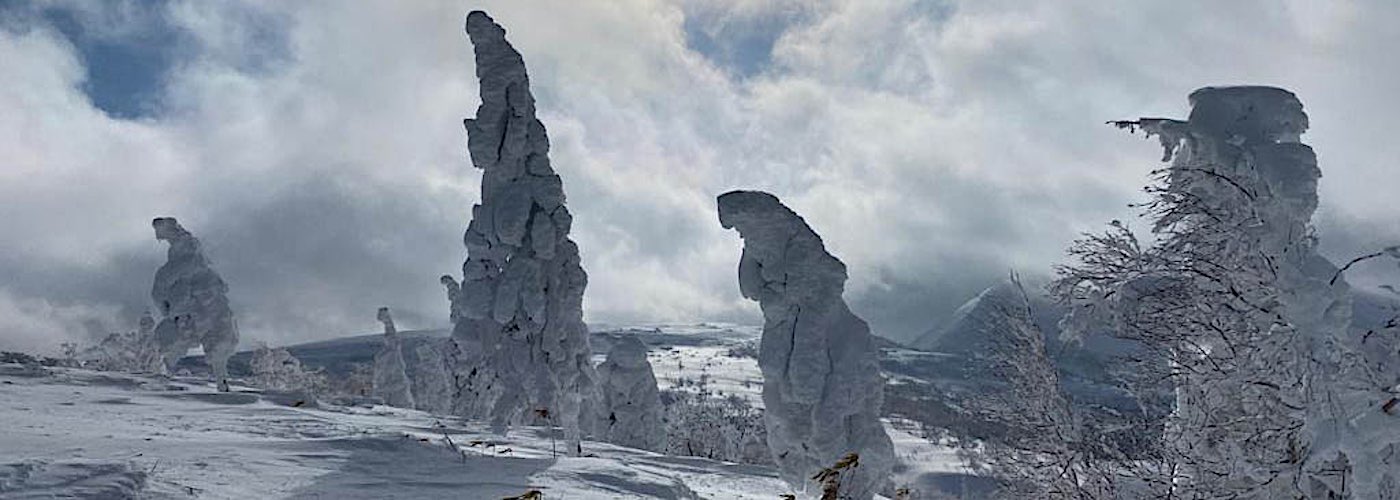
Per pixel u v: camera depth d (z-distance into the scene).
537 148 27.67
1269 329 9.56
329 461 15.81
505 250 27.20
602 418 40.31
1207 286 9.99
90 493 10.02
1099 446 10.66
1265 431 9.65
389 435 19.56
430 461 17.53
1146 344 10.31
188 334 33.19
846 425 13.88
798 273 14.08
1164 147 11.14
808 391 13.77
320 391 72.38
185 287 33.28
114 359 54.97
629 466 20.47
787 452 14.06
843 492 13.50
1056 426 10.65
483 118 27.45
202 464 13.53
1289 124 10.56
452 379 44.56
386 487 14.02
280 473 13.95
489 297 27.36
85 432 17.05
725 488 21.45
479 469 17.02
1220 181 10.32
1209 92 10.78
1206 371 9.86
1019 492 11.06
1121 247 10.43
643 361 41.03
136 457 13.18
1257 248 9.68
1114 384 10.95
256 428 21.59
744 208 14.09
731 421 53.88
